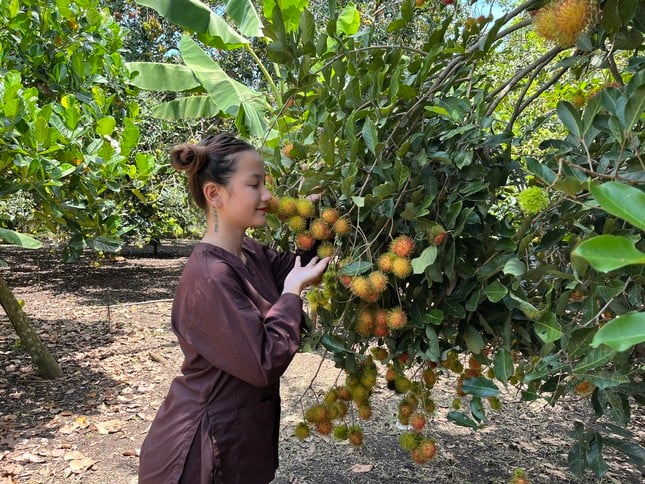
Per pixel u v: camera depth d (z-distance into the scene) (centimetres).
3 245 1454
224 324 145
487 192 159
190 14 431
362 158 173
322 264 164
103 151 346
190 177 164
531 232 155
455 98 172
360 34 217
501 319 162
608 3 148
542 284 164
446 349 167
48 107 316
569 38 140
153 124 759
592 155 167
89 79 405
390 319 158
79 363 512
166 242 1712
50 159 324
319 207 178
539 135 391
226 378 155
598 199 68
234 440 156
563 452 342
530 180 167
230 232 163
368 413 177
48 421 383
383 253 168
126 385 457
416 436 174
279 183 188
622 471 318
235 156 156
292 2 300
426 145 169
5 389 441
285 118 212
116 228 396
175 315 162
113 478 312
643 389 143
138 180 394
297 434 190
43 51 393
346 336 182
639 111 113
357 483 306
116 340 592
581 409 402
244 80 898
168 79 521
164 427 163
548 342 128
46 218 409
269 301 170
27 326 468
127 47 905
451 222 150
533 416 393
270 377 145
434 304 167
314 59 196
